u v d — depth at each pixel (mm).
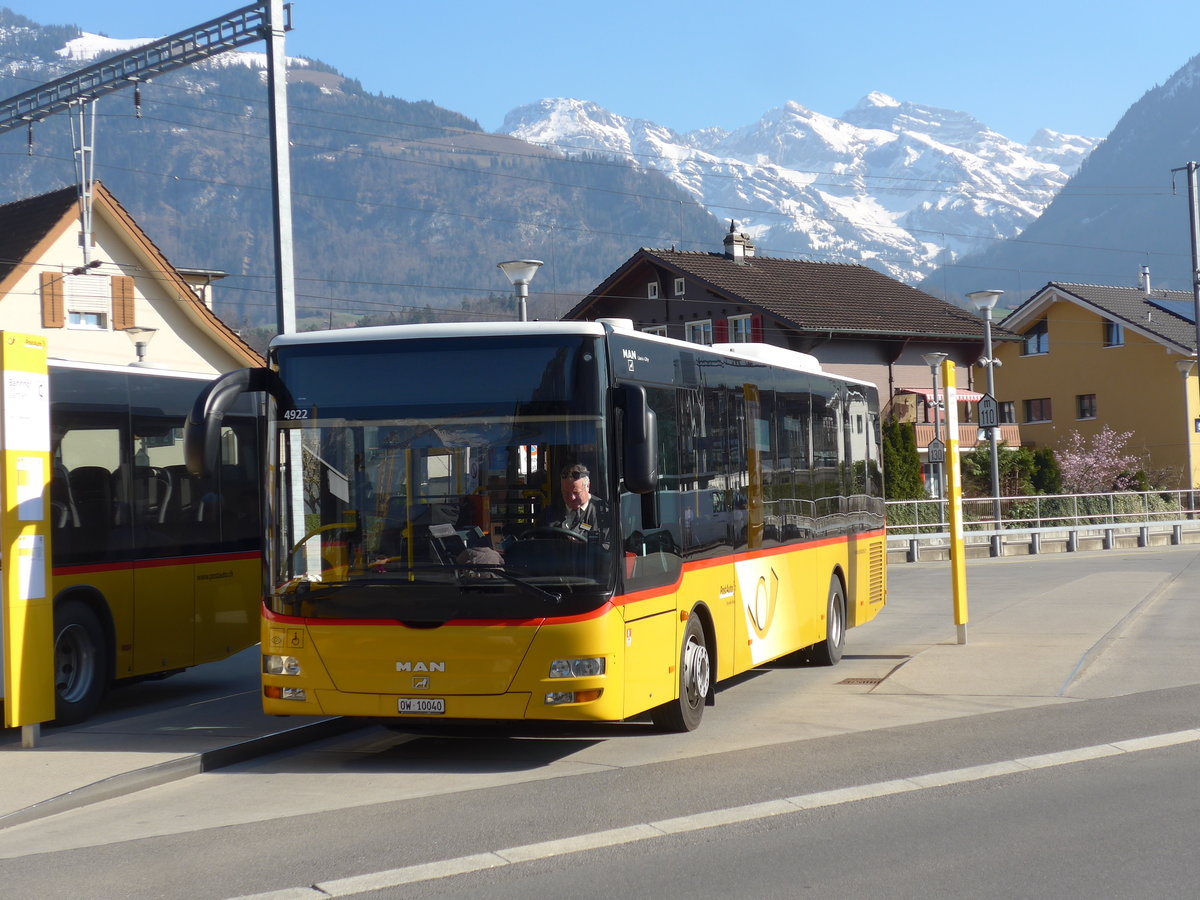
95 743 10531
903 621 19812
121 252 40656
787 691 13156
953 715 11422
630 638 9578
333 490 9555
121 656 12555
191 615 13398
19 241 38906
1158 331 59625
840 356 51625
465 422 9445
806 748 10102
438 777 9539
